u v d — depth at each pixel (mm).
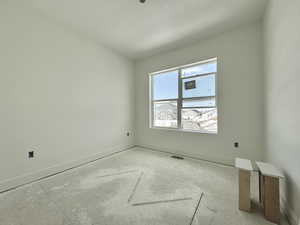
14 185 1885
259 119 2367
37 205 1520
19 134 1949
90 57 2902
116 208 1473
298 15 1146
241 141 2533
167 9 2059
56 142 2357
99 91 3105
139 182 2018
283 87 1470
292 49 1255
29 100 2045
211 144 2854
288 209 1330
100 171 2398
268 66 2014
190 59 3096
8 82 1849
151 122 3885
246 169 1420
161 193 1741
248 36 2422
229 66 2611
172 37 2824
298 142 1163
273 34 1756
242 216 1353
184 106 3318
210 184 1954
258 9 2068
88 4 1941
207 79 2975
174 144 3385
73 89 2609
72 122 2594
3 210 1440
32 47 2064
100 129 3123
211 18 2266
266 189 1312
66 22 2348
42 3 1908
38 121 2141
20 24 1942
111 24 2414
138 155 3279
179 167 2561
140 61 3982
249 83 2438
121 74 3668
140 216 1360
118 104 3588
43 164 2191
